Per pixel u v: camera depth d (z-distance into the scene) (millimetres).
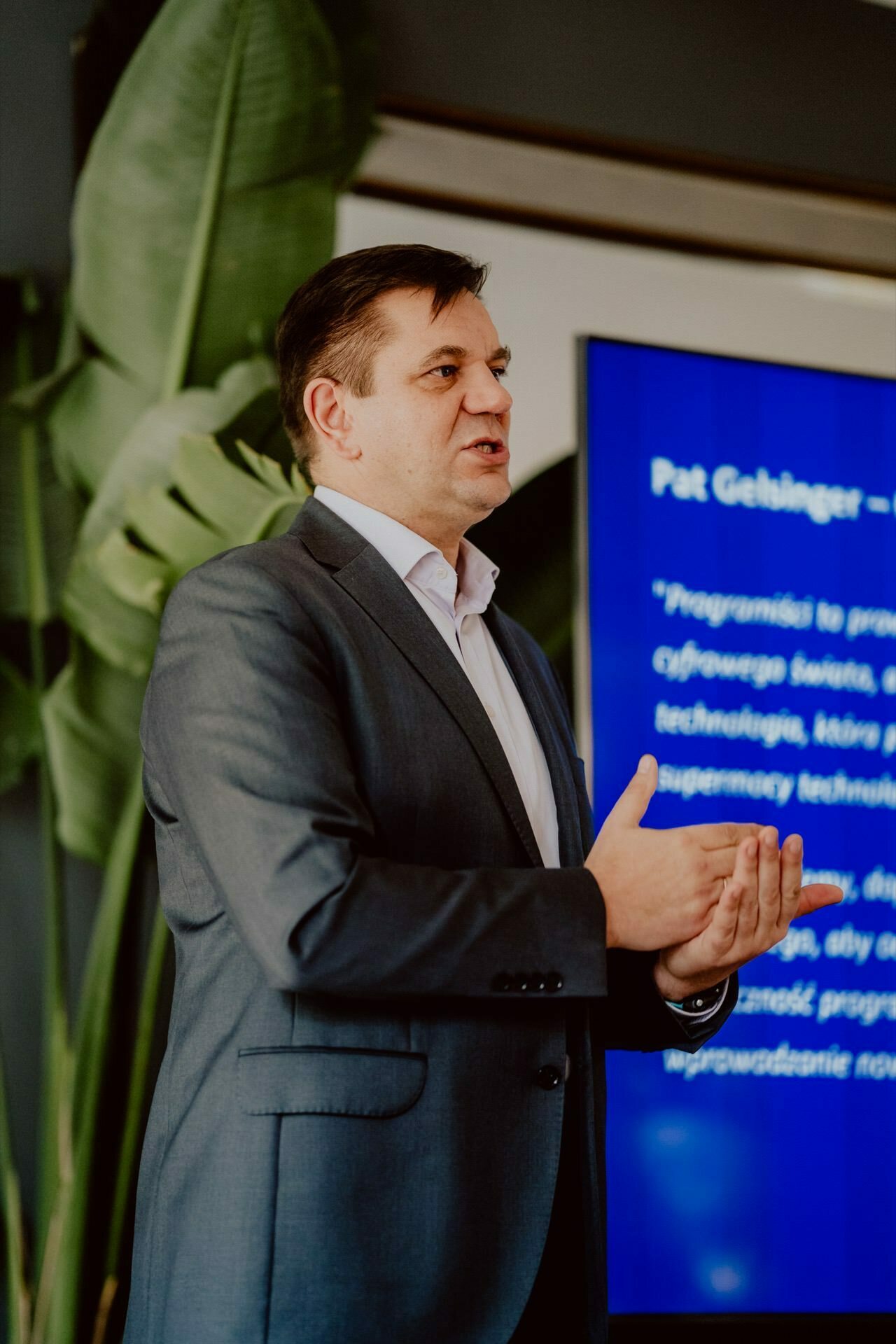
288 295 4371
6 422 4094
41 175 4285
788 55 5441
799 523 4617
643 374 4559
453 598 2285
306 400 2352
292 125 4469
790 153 5359
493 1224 1839
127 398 4188
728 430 4602
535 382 4879
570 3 5133
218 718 1879
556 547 4730
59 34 4371
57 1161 3771
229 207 4363
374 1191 1803
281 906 1748
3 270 4191
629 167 5105
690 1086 4156
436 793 1973
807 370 4711
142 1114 3828
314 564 2121
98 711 4012
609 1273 3998
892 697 4598
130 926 3949
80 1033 3867
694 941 1952
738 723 4422
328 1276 1768
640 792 2018
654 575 4445
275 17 4484
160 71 4383
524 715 2346
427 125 4805
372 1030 1862
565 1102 2023
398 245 2391
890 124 5555
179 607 2035
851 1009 4328
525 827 2033
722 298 5203
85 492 4105
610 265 5070
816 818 4434
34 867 3936
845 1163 4219
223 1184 1820
